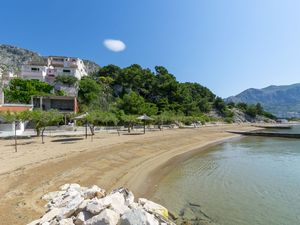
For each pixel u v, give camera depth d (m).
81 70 105.69
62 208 9.82
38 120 33.34
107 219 8.37
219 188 17.72
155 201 14.66
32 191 13.65
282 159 31.27
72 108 62.28
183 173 22.62
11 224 9.38
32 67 87.69
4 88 66.50
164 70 125.31
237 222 12.08
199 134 60.31
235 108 185.62
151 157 29.42
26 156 21.98
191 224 11.68
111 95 95.25
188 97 117.75
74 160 21.94
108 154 26.27
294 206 14.23
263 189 17.55
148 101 102.44
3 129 42.09
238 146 46.03
